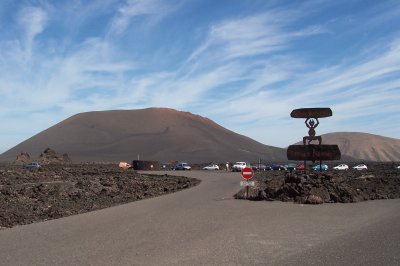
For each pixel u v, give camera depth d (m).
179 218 17.48
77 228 15.20
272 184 27.50
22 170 66.38
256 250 11.38
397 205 22.92
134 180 49.12
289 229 14.84
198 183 43.44
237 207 21.50
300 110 29.91
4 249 11.76
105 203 25.16
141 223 16.16
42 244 12.35
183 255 10.75
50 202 25.34
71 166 94.50
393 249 11.48
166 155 177.50
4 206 23.45
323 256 10.66
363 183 36.88
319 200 23.41
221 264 9.84
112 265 9.75
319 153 29.42
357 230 14.73
